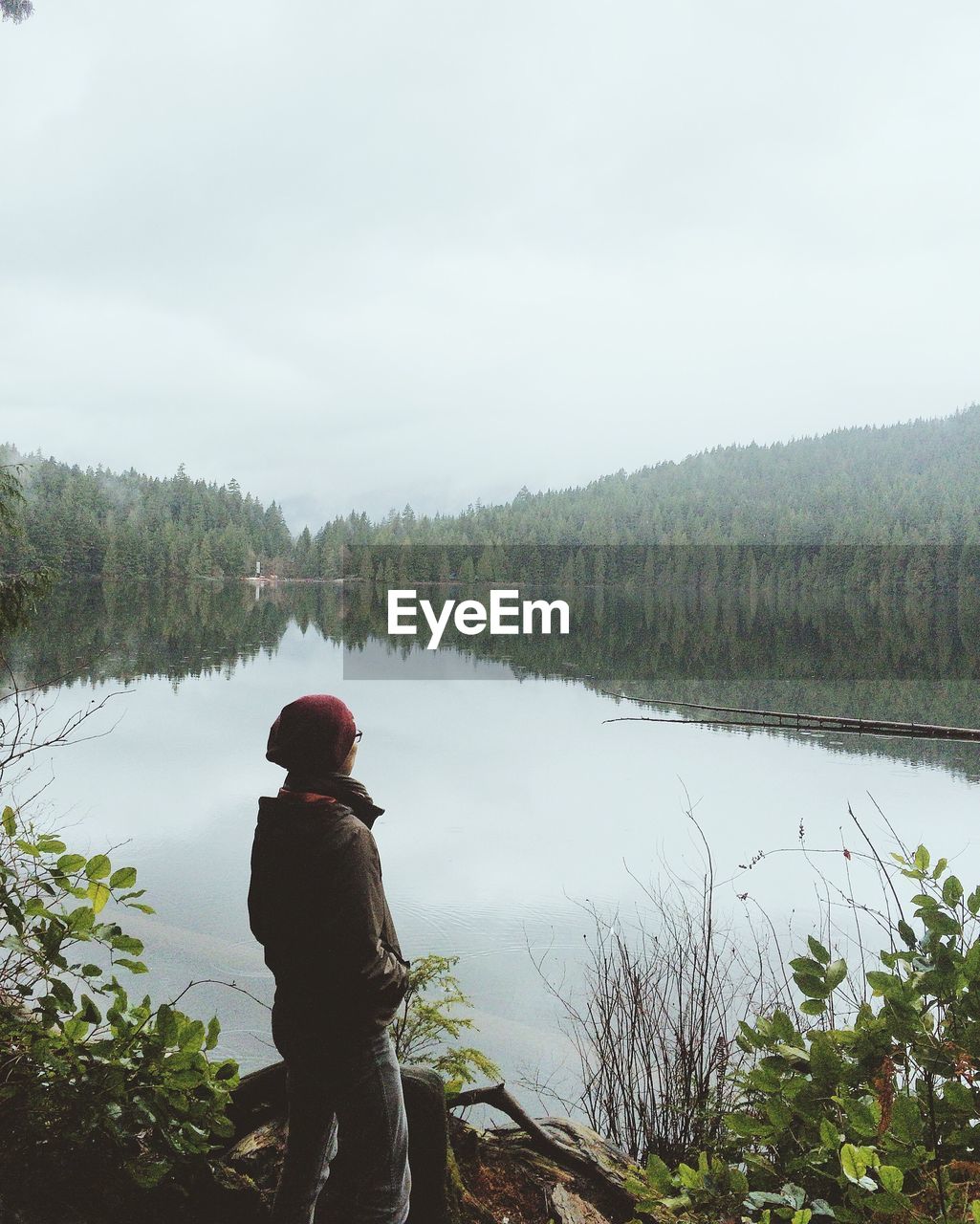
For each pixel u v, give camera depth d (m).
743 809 12.63
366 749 17.72
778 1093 2.43
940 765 16.11
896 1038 2.28
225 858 8.93
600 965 6.11
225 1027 5.26
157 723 18.23
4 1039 2.32
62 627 46.50
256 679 28.89
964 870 9.20
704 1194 2.34
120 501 180.62
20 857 2.54
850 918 7.43
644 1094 4.07
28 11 6.29
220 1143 2.46
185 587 124.56
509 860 9.67
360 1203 1.94
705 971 4.24
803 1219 1.88
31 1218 2.03
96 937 2.39
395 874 9.11
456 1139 2.86
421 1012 3.57
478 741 18.73
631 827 11.41
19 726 3.76
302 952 1.89
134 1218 2.16
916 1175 2.05
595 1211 2.77
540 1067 4.91
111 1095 2.16
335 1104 1.94
